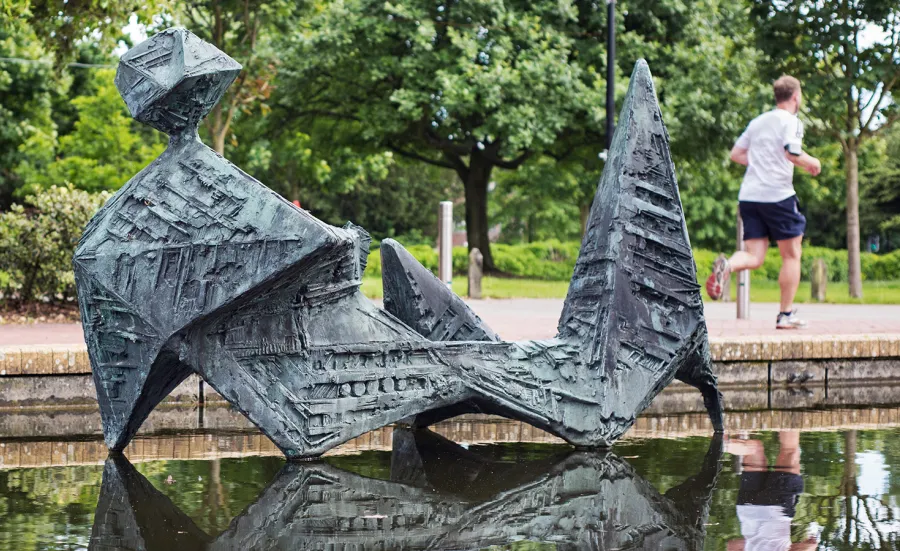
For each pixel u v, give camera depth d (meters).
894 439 4.58
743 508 3.08
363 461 3.96
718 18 25.83
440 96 23.05
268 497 3.25
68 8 11.21
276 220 3.35
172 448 4.26
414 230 57.09
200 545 2.64
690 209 47.25
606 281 4.27
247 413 3.64
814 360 7.08
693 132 23.34
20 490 3.35
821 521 2.88
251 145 26.34
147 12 11.24
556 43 23.28
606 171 4.45
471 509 3.10
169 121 3.59
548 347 4.22
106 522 2.88
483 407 4.17
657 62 24.11
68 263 10.46
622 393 4.24
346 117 27.03
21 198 28.86
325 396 3.75
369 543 2.67
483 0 22.81
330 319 3.80
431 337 4.29
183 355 3.55
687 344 4.38
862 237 50.75
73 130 32.31
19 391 5.68
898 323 10.02
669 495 3.30
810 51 17.56
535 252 37.50
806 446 4.36
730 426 5.06
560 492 3.37
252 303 3.59
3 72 25.11
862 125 18.27
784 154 8.52
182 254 3.46
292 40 23.00
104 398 3.86
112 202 3.70
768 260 36.31
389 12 23.30
